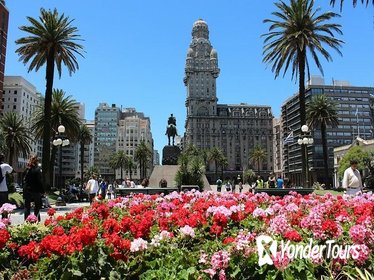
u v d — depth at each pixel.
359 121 127.88
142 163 116.38
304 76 30.70
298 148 140.88
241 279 4.10
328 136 125.62
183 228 5.55
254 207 7.97
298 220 6.37
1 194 12.43
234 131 177.00
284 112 158.12
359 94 129.62
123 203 10.77
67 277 4.02
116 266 4.33
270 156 178.50
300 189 21.34
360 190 12.69
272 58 32.81
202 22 185.12
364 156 70.94
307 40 29.27
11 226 6.91
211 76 179.25
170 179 34.09
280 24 31.14
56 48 33.66
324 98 62.31
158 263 4.30
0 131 54.28
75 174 167.88
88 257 4.29
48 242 4.36
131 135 192.88
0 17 74.12
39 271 4.29
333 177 121.88
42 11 34.34
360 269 4.39
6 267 4.73
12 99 125.44
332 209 7.78
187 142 177.62
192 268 4.04
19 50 33.53
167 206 8.62
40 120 44.50
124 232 5.65
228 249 4.38
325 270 4.40
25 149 63.34
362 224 5.44
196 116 174.75
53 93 45.12
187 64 179.25
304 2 30.75
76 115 45.69
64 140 29.91
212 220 6.15
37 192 12.47
